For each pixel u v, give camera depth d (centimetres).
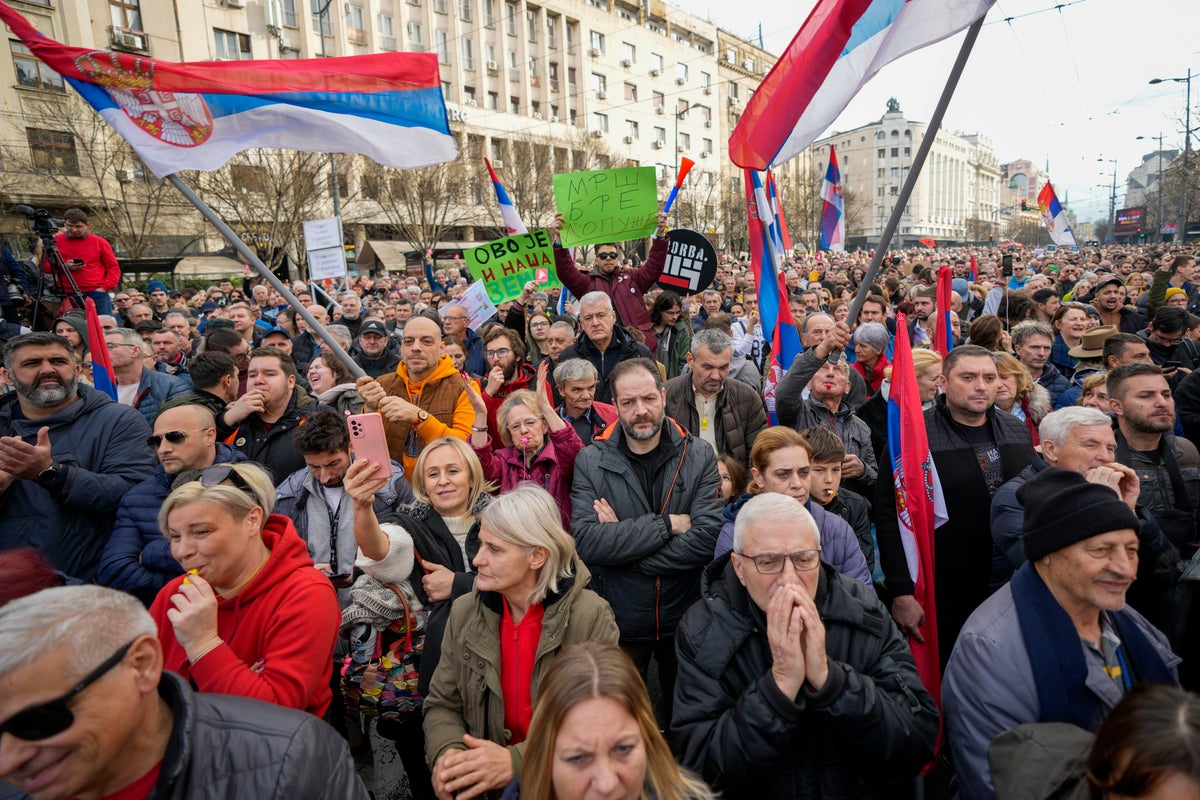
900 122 10325
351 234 3569
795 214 4716
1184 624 265
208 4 3188
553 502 243
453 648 241
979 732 208
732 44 6506
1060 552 202
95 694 137
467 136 4116
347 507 334
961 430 344
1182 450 328
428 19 4203
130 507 316
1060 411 288
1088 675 201
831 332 382
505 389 529
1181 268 1082
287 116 371
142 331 793
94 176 2342
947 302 502
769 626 200
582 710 163
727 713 209
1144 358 450
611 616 246
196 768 150
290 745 160
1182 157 3130
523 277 691
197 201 344
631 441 335
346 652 303
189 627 199
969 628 219
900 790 282
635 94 5516
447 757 216
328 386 496
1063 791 160
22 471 308
